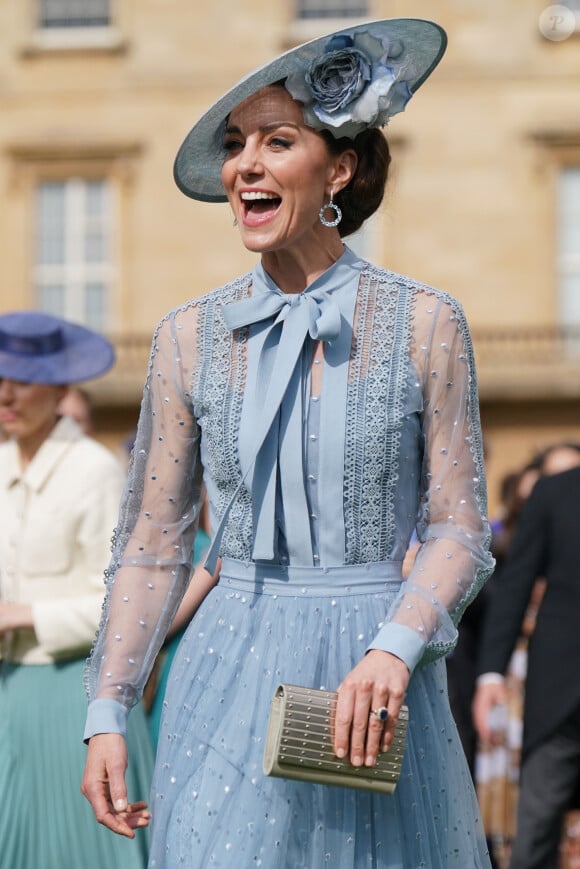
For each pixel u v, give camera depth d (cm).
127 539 649
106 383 4978
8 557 968
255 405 608
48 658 945
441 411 605
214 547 621
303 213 607
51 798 937
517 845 1134
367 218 652
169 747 618
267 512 602
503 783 1435
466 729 1389
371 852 593
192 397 626
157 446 640
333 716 565
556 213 5059
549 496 1152
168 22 5138
